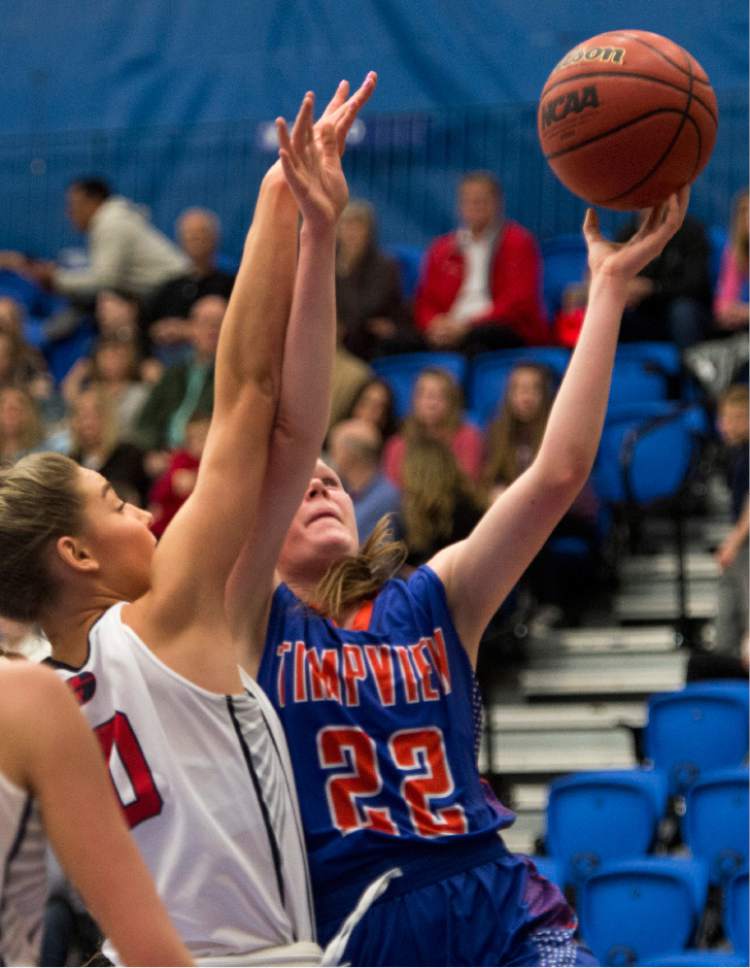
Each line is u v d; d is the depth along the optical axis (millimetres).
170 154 15820
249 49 15625
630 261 3936
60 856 2676
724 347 11586
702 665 8984
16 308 13445
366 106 15148
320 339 3545
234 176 15664
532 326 12727
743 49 13938
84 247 16094
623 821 8148
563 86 4078
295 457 3578
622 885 7504
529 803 9359
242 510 3383
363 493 9711
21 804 2668
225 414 3459
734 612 9414
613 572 10641
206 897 3211
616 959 7387
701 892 7465
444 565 3959
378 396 11164
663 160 3982
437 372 10609
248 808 3268
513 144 14734
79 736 2701
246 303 3527
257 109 15602
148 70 15961
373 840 3584
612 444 11039
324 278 3551
